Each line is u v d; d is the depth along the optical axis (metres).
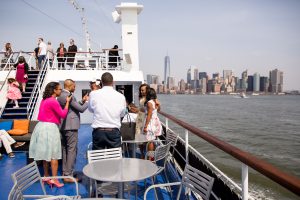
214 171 3.87
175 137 5.70
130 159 3.73
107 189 3.70
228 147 2.84
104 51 12.58
